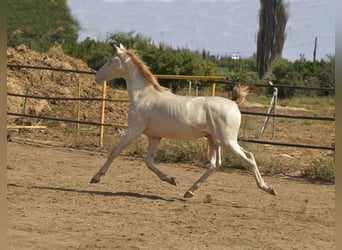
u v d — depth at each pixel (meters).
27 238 8.75
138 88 12.41
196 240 9.12
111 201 11.64
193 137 12.10
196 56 53.91
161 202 11.79
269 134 26.73
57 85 27.50
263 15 64.50
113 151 12.44
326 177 15.71
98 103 26.97
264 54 64.31
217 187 13.87
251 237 9.46
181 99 12.18
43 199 11.52
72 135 21.58
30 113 24.75
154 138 12.54
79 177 14.23
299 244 9.19
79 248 8.38
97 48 51.00
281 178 15.72
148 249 8.49
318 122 34.69
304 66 56.47
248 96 12.65
